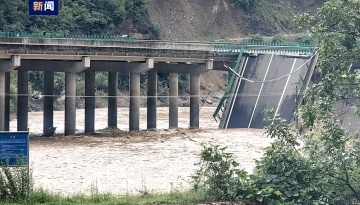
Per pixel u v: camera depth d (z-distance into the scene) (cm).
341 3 3978
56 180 5284
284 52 10038
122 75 16012
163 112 13625
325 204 3725
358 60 4019
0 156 3803
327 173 3844
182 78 16750
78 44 8806
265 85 9919
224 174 3906
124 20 17150
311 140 3953
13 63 8519
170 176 5491
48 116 9325
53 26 15600
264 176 3881
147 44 9288
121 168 6019
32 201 3791
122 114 13025
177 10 19562
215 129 9606
